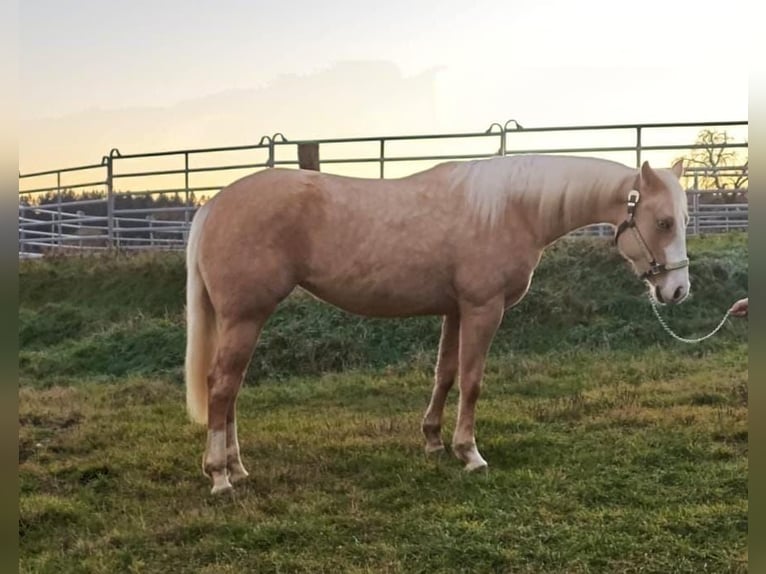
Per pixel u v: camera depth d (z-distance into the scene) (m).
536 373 6.78
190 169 11.06
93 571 3.25
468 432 4.28
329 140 10.05
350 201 4.12
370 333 7.88
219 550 3.40
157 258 10.11
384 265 4.11
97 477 4.55
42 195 13.35
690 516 3.56
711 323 7.69
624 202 4.18
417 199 4.19
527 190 4.21
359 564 3.23
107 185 11.67
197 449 4.97
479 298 4.17
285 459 4.64
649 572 3.10
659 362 6.86
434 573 3.15
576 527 3.49
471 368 4.23
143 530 3.63
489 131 9.82
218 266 3.94
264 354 7.64
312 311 8.30
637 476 4.12
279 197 4.01
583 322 7.86
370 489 4.09
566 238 9.13
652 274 4.14
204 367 4.11
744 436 4.75
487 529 3.49
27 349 8.80
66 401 6.66
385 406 6.17
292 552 3.37
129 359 8.14
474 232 4.16
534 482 4.02
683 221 4.08
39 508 3.91
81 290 9.91
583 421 5.25
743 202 11.55
